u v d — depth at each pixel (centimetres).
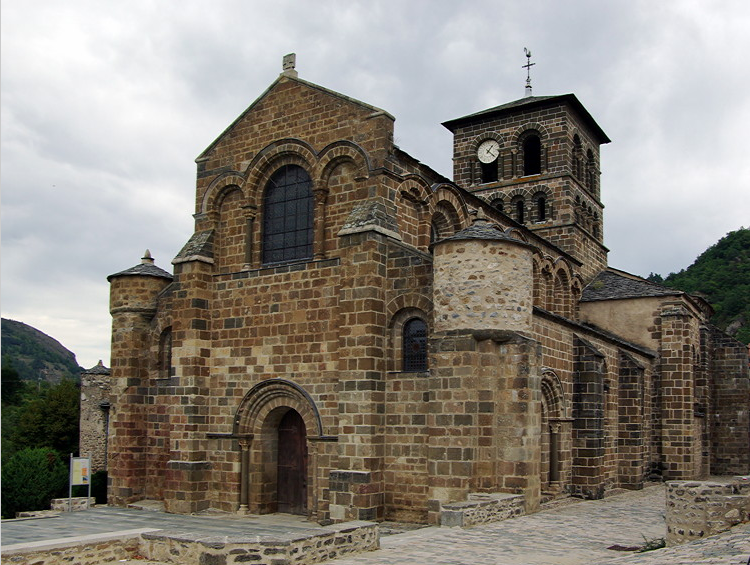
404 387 2659
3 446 6103
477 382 2516
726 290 8300
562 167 5019
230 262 3216
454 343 2519
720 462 5188
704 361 5034
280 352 2955
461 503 2309
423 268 2694
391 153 2892
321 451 2766
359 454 2617
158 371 3384
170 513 3009
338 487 2628
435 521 2461
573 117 5206
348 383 2684
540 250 4072
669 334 4416
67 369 14538
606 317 4631
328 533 1784
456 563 1739
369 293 2691
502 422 2522
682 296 4456
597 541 2078
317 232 2942
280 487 2988
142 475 3334
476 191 5319
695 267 9094
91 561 1727
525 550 1909
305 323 2909
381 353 2703
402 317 2742
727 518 1880
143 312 3434
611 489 3634
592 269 5219
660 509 2894
